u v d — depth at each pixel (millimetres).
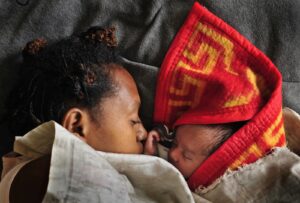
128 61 986
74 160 691
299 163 840
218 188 853
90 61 875
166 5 1011
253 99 888
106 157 790
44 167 709
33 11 989
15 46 983
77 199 663
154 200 817
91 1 1002
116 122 876
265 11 1012
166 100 958
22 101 879
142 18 1006
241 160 858
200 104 927
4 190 700
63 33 999
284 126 977
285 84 1017
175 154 899
